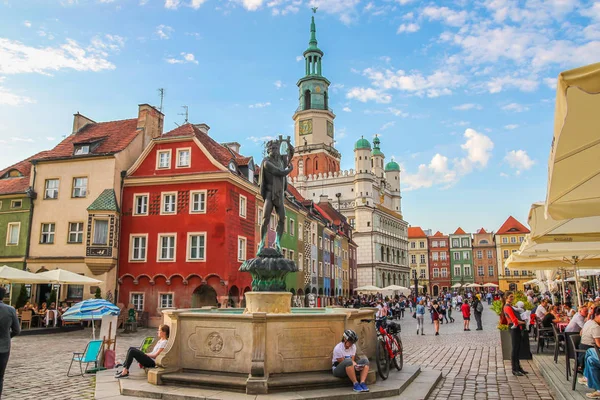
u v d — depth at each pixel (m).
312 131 106.75
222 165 32.53
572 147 6.01
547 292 44.38
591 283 46.84
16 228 34.78
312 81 109.62
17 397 10.08
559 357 14.47
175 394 9.24
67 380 12.06
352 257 72.38
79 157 33.97
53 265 33.16
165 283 32.06
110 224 32.53
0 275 23.97
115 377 11.60
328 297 55.09
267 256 13.23
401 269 109.19
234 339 9.90
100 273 32.22
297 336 9.95
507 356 15.36
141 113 37.25
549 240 11.81
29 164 39.00
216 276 31.20
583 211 7.85
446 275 126.25
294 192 57.47
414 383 11.06
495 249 124.25
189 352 10.38
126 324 27.53
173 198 32.94
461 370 13.68
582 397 8.86
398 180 117.62
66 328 27.89
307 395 9.04
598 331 9.44
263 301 12.66
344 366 9.64
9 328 8.83
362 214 94.62
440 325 35.16
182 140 33.50
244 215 34.69
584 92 4.72
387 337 11.96
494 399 9.90
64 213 33.81
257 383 9.15
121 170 34.00
